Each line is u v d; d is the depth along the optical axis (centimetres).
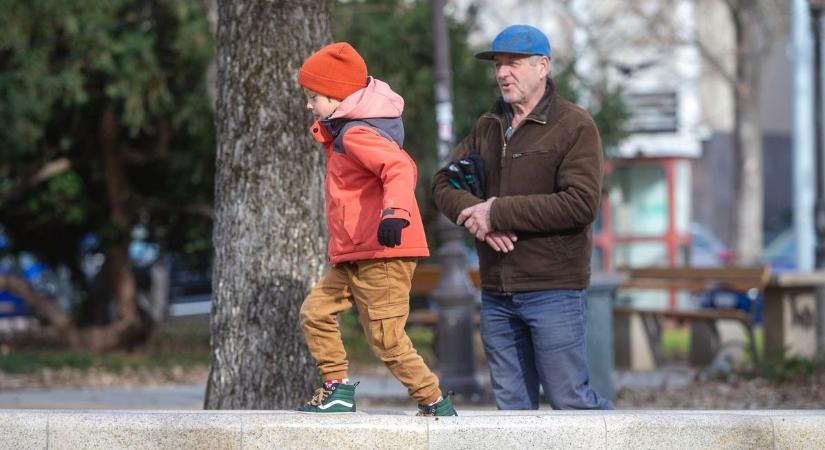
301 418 1053
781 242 5653
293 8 1355
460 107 3534
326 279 1125
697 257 5453
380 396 2384
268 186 1348
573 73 3741
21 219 3794
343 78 1076
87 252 4006
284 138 1349
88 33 3192
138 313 3803
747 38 4872
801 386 2292
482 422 1059
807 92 4391
